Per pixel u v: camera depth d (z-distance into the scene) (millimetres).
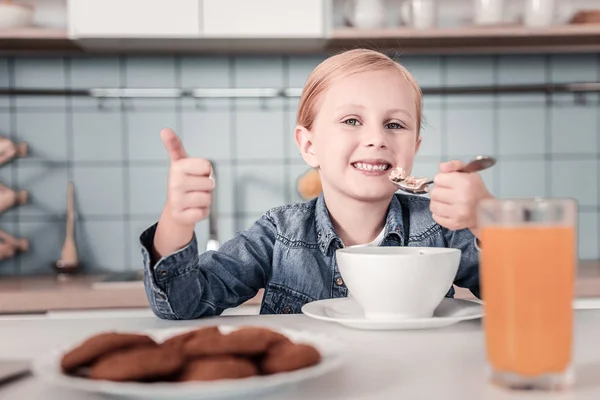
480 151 2254
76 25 1867
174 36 1877
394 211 1222
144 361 459
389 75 1224
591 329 722
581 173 2275
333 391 485
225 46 2053
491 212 493
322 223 1206
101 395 485
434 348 626
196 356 485
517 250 473
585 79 2262
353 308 820
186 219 793
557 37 2023
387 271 711
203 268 1049
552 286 472
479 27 1971
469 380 508
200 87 2211
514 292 475
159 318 855
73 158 2197
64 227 2203
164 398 449
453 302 854
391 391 482
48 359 527
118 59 2195
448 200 848
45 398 481
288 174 2234
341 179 1199
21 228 2193
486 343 506
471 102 2246
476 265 1164
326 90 1240
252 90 2178
